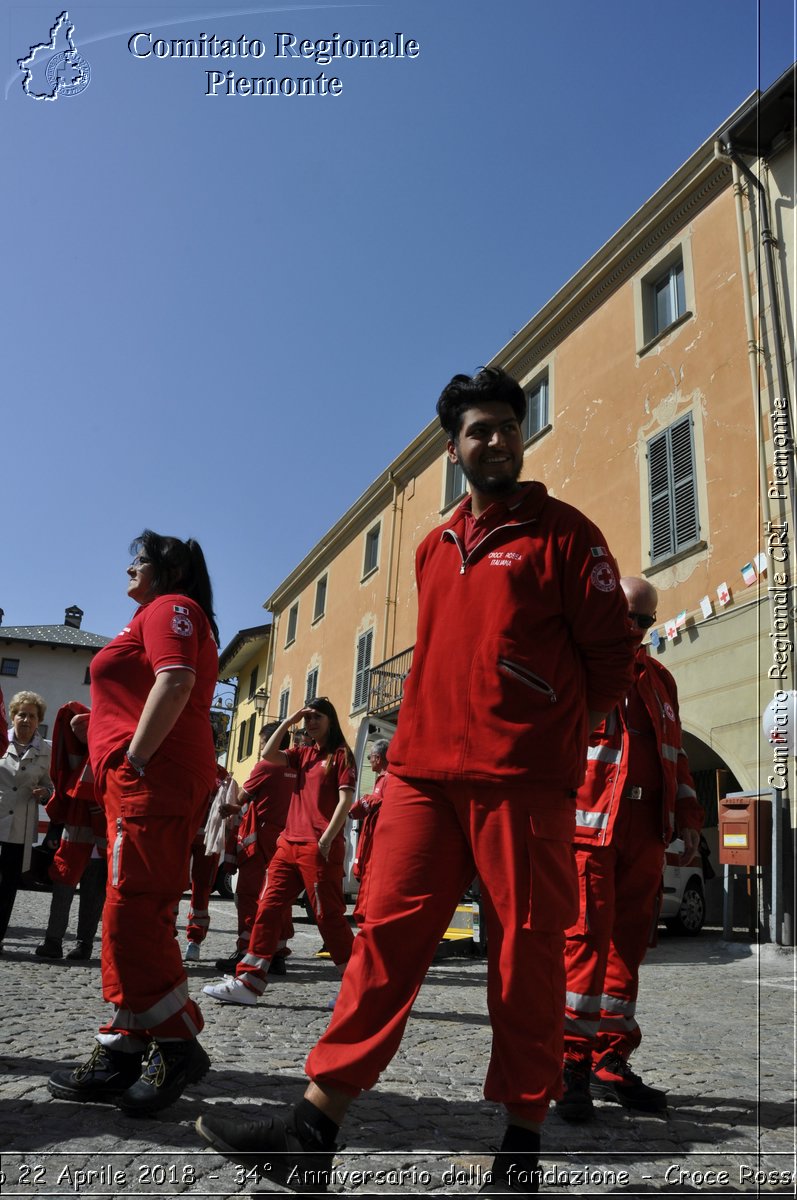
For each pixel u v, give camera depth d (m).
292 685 31.39
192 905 7.86
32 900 13.54
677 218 14.43
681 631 12.77
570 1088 3.11
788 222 12.32
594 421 15.71
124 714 3.10
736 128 12.56
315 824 5.78
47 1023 4.23
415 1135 2.81
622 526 14.55
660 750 3.56
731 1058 4.25
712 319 13.32
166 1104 2.79
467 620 2.54
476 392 2.71
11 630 57.34
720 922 14.21
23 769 7.00
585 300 16.53
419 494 23.39
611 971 3.43
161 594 3.35
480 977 7.55
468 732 2.42
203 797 3.08
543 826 2.35
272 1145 2.15
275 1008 5.33
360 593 26.23
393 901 2.34
